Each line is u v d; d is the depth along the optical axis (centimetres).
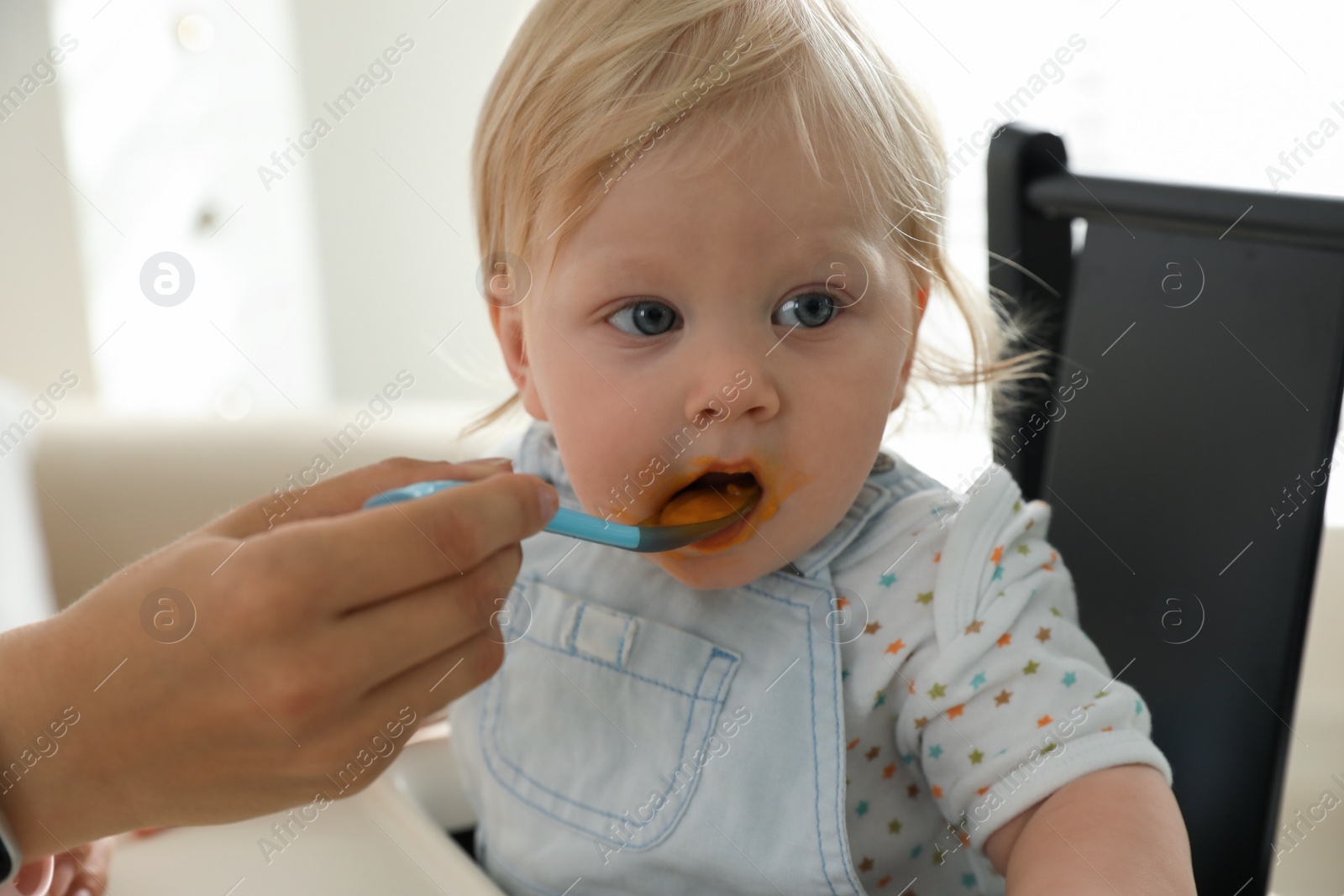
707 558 55
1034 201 73
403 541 41
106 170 162
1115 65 152
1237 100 138
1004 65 156
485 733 69
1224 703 61
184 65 173
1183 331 64
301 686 41
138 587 42
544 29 61
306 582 40
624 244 52
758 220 51
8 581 97
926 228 64
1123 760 52
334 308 204
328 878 59
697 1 58
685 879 60
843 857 55
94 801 45
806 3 59
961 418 89
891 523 61
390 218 204
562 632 66
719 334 52
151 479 118
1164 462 65
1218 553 62
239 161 184
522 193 59
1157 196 64
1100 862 47
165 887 58
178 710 42
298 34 195
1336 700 80
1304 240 56
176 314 172
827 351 53
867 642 58
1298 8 131
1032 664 54
